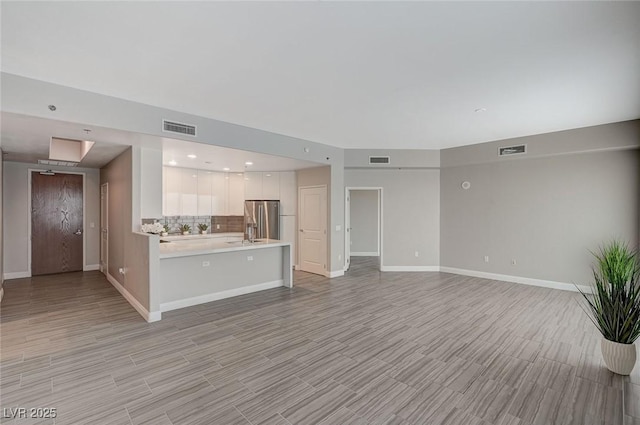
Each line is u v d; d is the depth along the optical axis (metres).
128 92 3.47
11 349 3.18
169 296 4.46
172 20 2.16
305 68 2.92
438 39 2.43
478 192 6.61
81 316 4.15
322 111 4.20
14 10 2.03
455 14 2.10
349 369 2.83
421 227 7.23
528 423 2.12
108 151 4.98
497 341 3.44
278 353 3.13
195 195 7.19
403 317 4.19
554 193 5.68
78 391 2.45
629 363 2.70
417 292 5.45
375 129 5.20
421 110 4.18
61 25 2.21
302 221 7.29
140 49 2.56
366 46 2.53
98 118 3.47
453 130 5.31
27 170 6.35
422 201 7.21
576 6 2.02
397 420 2.14
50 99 3.18
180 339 3.45
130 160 4.67
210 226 7.90
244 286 5.35
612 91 3.53
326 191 6.71
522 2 1.97
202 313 4.32
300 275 6.82
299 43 2.48
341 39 2.42
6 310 4.38
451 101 3.84
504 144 6.03
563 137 5.34
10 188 6.18
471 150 6.49
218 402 2.33
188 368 2.82
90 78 3.11
